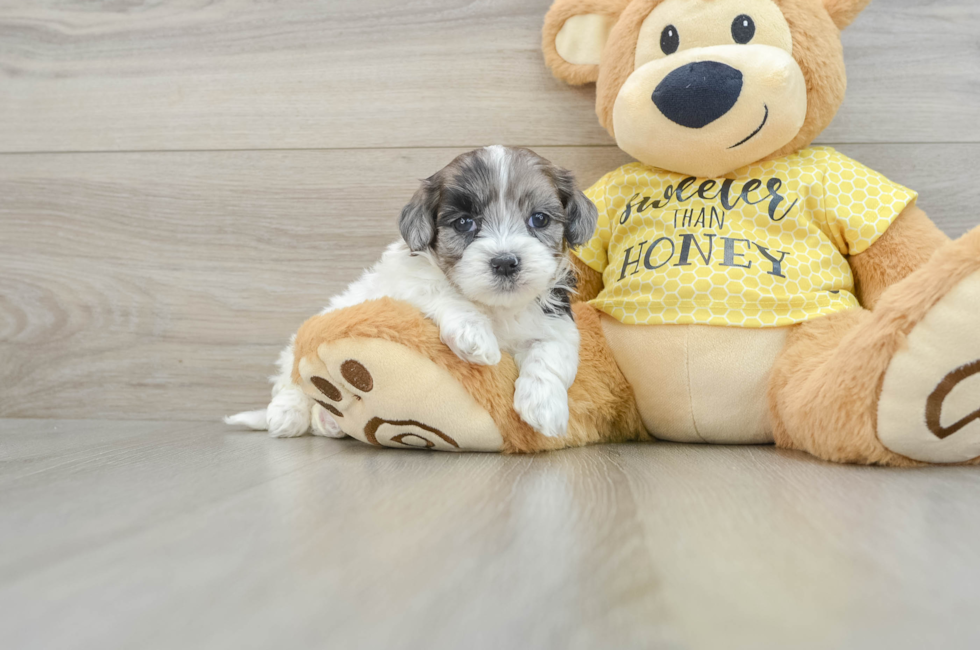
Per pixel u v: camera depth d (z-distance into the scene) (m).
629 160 2.39
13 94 2.59
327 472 1.46
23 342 2.61
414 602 0.72
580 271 2.19
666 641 0.63
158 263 2.56
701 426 1.94
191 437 2.10
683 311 1.89
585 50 2.18
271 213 2.53
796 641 0.63
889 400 1.50
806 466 1.54
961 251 1.41
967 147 2.29
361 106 2.49
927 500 1.18
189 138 2.54
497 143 2.45
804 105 1.90
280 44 2.51
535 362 1.77
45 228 2.59
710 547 0.91
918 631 0.65
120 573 0.81
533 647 0.62
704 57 1.84
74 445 1.92
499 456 1.72
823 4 1.97
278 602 0.72
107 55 2.56
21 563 0.85
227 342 2.55
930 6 2.28
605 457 1.70
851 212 1.91
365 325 1.67
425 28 2.46
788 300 1.85
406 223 1.87
